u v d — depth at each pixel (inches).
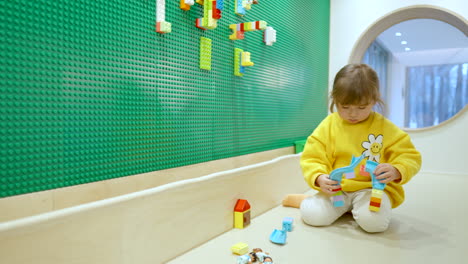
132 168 35.0
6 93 24.4
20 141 25.4
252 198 49.0
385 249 36.5
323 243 38.5
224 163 48.9
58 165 28.1
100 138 31.5
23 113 25.5
